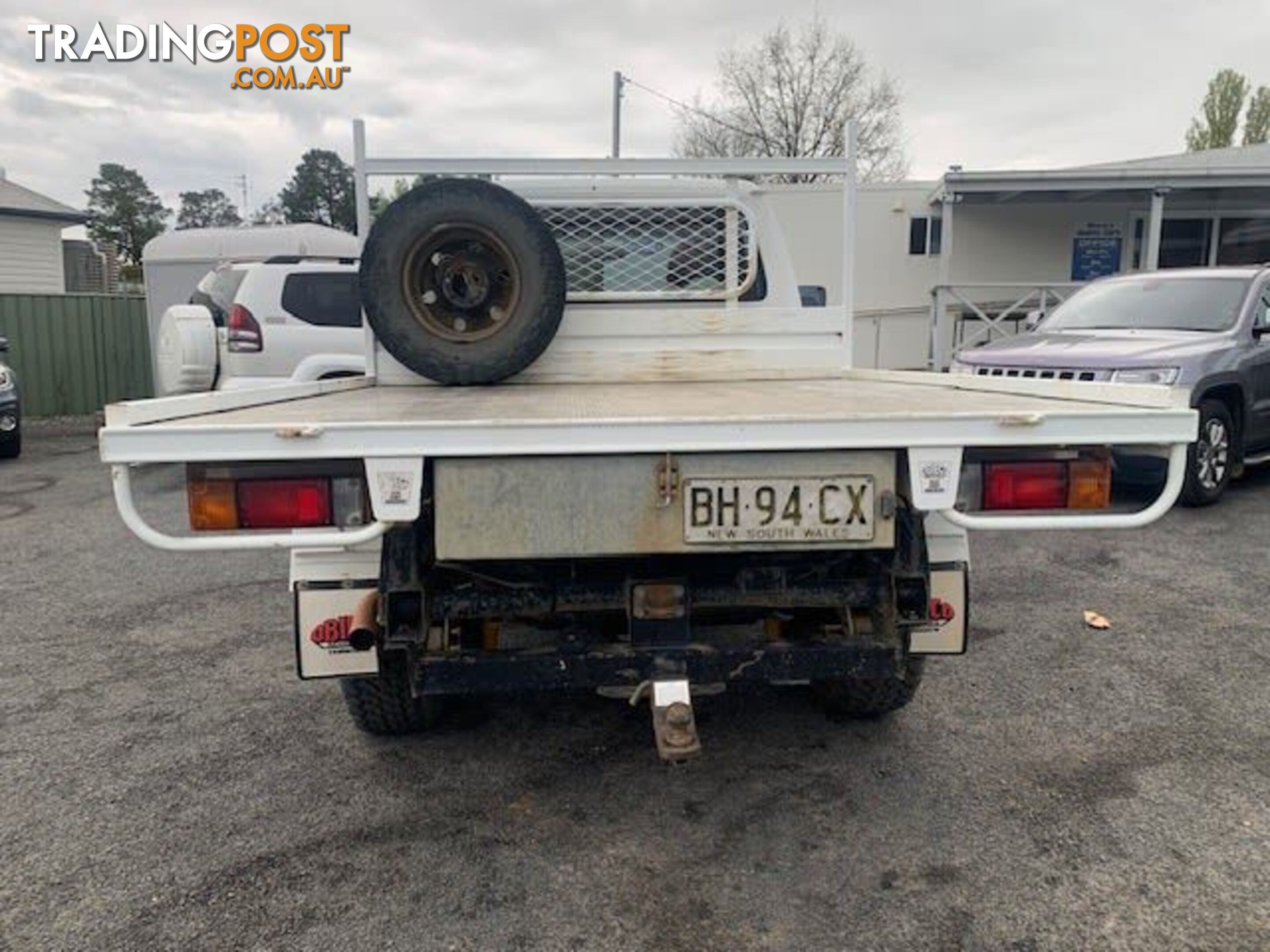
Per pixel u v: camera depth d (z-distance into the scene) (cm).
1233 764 319
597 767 322
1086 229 1655
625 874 259
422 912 243
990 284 1450
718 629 285
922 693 382
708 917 240
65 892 253
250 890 253
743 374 427
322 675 275
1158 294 799
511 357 390
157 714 372
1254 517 684
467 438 220
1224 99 3862
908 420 226
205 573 591
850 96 3494
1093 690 383
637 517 229
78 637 470
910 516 254
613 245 430
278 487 230
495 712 369
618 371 424
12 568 604
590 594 256
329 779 315
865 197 1647
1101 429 229
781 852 269
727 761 325
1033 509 243
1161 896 246
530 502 227
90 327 1488
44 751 339
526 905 246
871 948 228
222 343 813
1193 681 391
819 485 231
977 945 228
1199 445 693
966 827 281
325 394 375
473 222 386
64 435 1304
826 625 277
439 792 306
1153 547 606
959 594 284
